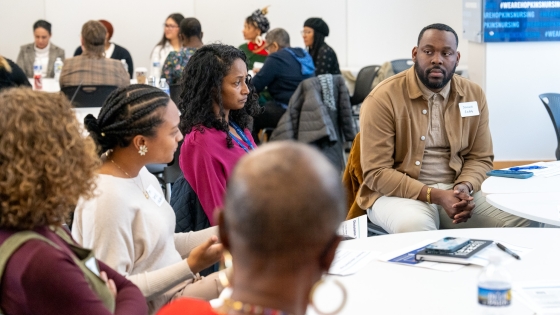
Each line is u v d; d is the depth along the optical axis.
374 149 3.12
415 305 1.56
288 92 5.55
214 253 1.79
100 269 1.55
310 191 0.79
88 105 4.54
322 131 4.98
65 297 1.23
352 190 3.36
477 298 1.56
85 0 7.50
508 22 5.48
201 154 2.50
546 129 5.67
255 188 0.79
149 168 4.29
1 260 1.22
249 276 0.81
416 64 3.12
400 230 2.90
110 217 1.77
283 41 5.79
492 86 5.61
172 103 1.94
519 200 2.49
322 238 0.80
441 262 1.85
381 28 7.62
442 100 3.17
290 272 0.80
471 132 3.24
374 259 1.90
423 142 3.15
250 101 2.77
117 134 1.87
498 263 1.66
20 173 1.22
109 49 6.77
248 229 0.79
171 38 6.61
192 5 7.60
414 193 3.01
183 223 2.54
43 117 1.26
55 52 6.71
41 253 1.22
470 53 5.98
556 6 5.46
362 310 1.54
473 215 3.11
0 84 4.54
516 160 5.70
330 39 7.67
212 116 2.55
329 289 1.67
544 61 5.57
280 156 0.81
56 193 1.25
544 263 1.82
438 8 7.54
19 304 1.23
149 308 1.87
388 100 3.13
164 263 1.92
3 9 7.42
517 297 1.58
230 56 2.56
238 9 7.62
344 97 5.13
